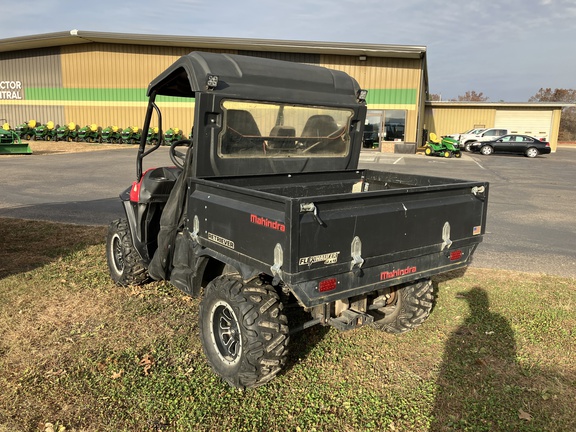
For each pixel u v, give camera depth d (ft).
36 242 23.44
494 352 13.53
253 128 13.57
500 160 86.12
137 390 11.31
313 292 9.77
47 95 113.70
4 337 13.75
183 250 13.15
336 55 96.02
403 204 11.23
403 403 11.12
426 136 132.67
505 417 10.71
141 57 104.94
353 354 13.30
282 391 11.47
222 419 10.39
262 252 10.03
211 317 11.82
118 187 43.50
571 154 111.04
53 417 10.34
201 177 13.00
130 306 15.96
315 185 15.43
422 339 14.25
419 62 93.86
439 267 12.23
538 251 24.35
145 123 15.61
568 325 15.29
